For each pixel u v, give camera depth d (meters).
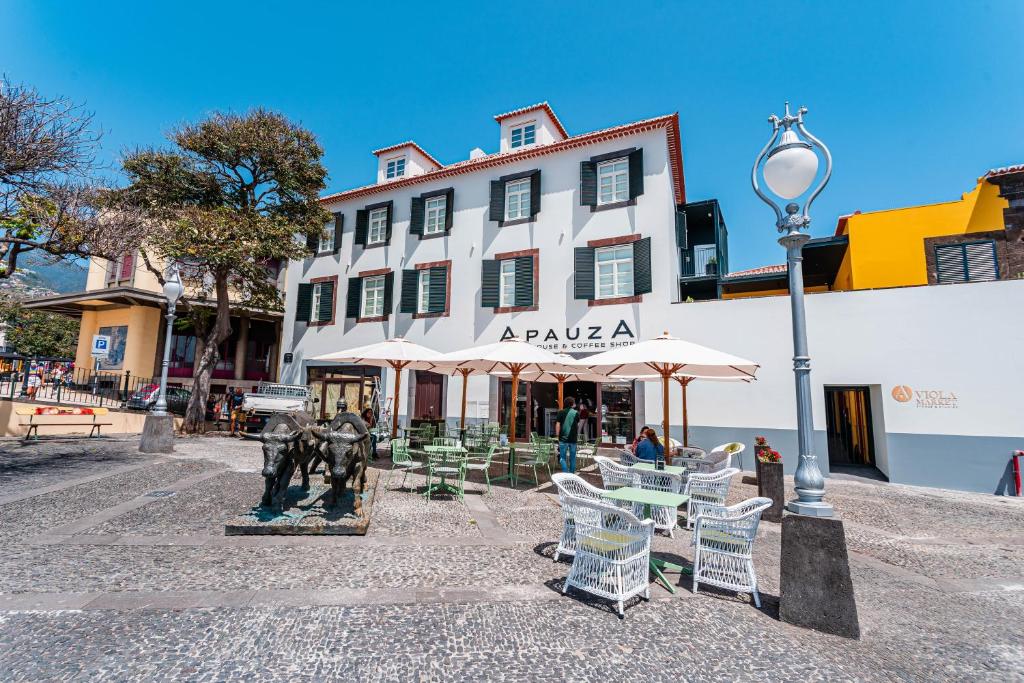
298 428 6.31
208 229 15.15
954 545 6.50
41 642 3.17
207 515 6.38
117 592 3.98
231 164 16.83
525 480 10.16
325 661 3.08
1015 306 10.62
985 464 10.46
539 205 16.61
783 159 4.38
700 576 4.48
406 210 19.28
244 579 4.34
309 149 17.69
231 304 20.11
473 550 5.45
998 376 10.58
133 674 2.85
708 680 3.05
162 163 15.68
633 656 3.30
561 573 4.82
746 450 12.60
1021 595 4.81
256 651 3.17
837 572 3.78
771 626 3.84
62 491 7.48
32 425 12.87
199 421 16.73
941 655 3.52
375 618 3.71
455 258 17.88
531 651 3.32
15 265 9.56
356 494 6.50
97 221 9.67
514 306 16.45
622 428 14.60
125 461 10.41
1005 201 14.06
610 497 4.89
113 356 21.77
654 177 15.15
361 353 11.59
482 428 13.13
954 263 13.93
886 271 14.91
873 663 3.35
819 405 12.04
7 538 5.22
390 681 2.89
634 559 4.09
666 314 14.21
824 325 12.17
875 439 12.27
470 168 17.86
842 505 8.79
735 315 13.23
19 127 8.34
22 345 29.48
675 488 6.85
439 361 10.26
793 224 4.37
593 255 15.66
